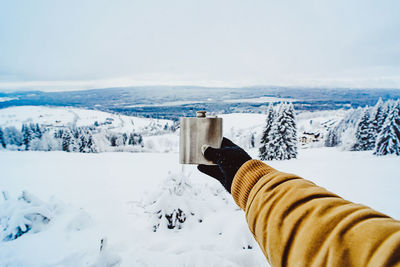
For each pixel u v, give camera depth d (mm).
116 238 3164
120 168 13242
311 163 15344
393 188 8484
